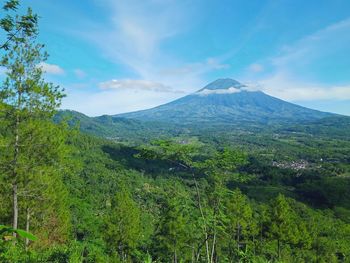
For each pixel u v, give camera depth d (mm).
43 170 13453
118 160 138750
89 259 14375
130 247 32000
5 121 12320
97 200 72562
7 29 6227
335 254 44844
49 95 13000
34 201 14617
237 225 26594
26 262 8609
